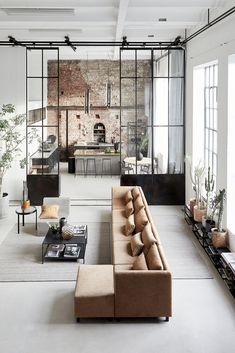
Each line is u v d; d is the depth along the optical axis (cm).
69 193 1245
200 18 824
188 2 711
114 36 1015
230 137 711
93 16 814
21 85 1109
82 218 986
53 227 763
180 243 818
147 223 698
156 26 937
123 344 483
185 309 561
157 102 1316
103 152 1560
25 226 923
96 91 1692
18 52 1099
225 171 727
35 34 1016
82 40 1060
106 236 859
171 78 1116
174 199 1120
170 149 1125
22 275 671
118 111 1708
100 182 1413
